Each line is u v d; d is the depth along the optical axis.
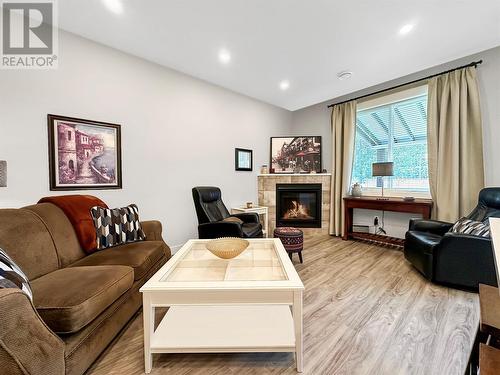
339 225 4.08
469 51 2.66
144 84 2.82
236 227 2.65
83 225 1.83
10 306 0.76
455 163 2.78
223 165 3.81
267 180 4.42
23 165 2.04
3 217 1.38
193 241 2.03
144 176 2.86
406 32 2.29
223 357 1.31
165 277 1.32
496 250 0.79
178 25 2.18
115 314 1.36
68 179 2.28
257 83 3.54
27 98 2.06
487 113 2.73
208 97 3.53
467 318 1.62
